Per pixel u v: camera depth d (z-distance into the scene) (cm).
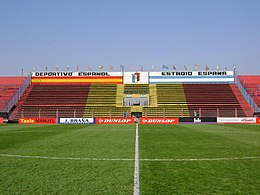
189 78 6788
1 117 5091
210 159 1205
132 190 751
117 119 4562
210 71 6794
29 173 944
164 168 1024
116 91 6462
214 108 5700
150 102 6003
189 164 1098
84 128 3256
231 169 1008
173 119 4509
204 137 2170
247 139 2027
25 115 5472
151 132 2659
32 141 1897
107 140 1950
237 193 727
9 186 789
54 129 3094
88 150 1456
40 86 6725
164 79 6781
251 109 5603
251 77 6862
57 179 862
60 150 1458
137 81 6788
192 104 5884
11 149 1501
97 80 6838
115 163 1116
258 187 778
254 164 1101
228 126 3678
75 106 5881
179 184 808
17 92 6156
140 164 1097
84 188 769
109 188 769
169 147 1582
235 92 6325
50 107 5828
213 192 734
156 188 768
